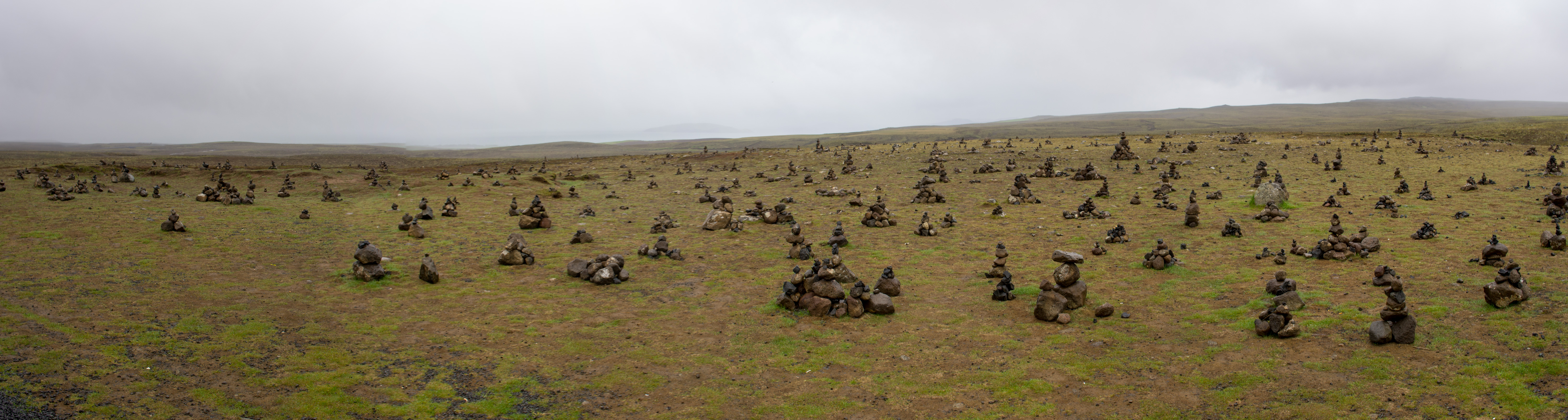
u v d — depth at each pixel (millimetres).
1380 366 12250
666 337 15641
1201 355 13484
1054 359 13727
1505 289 14812
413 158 143250
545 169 74812
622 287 20562
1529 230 25422
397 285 20234
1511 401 10453
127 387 11438
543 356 14266
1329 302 16547
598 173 71312
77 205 34719
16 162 102625
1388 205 32562
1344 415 10469
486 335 15602
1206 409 11047
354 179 55281
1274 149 66625
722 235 30438
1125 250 25047
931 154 72625
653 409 11617
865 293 17516
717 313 17672
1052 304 16344
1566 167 48938
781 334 15789
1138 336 14938
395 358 13852
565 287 20500
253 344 14172
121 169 63250
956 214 36281
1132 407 11273
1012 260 23969
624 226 33719
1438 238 24234
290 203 39969
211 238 26328
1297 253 22516
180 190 47844
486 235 30156
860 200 40000
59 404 10562
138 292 17828
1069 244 26766
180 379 11984
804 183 55250
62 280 18562
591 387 12570
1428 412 10352
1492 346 12758
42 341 13367
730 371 13461
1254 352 13445
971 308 17750
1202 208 35500
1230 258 22859
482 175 61719
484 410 11430
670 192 52312
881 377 13023
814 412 11469
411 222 31172
